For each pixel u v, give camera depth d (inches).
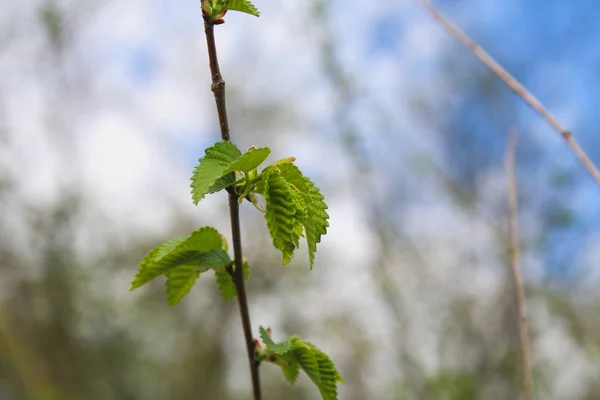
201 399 486.3
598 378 275.0
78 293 424.5
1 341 366.0
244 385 499.8
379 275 289.3
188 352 494.0
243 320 60.9
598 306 274.5
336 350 351.3
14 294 401.1
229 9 51.6
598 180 69.9
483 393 270.1
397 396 279.6
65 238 416.8
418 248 303.1
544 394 271.4
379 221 291.7
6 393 386.0
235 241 57.7
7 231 397.7
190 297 480.1
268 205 49.4
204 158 50.0
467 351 285.9
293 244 48.9
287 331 386.9
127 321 459.2
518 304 75.0
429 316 295.1
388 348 305.6
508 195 80.3
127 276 450.6
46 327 407.2
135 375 467.8
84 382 423.5
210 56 52.1
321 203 51.7
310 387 444.1
